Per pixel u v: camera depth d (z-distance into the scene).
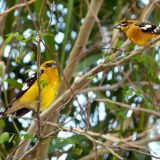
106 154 14.47
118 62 11.45
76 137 12.30
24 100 12.37
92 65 16.27
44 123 10.35
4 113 11.88
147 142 14.27
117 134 15.55
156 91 14.42
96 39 16.86
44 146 12.84
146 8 16.09
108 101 13.02
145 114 16.16
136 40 13.41
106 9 17.36
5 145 15.66
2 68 12.95
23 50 11.31
